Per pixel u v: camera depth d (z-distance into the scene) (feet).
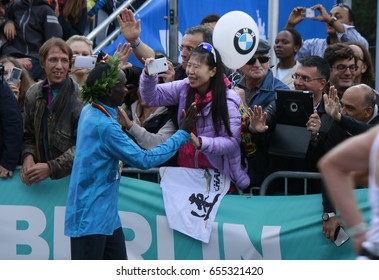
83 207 47.21
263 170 53.67
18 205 56.44
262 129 50.16
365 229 28.86
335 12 79.30
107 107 47.85
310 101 49.47
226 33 53.26
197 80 50.44
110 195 48.08
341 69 58.23
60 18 74.02
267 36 78.28
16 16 69.72
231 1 76.13
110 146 47.09
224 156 52.39
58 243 56.18
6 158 55.26
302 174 51.19
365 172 30.94
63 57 53.57
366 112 50.90
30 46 69.62
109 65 47.70
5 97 54.13
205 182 53.06
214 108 50.72
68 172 54.29
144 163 47.21
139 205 54.39
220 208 52.70
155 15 72.23
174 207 53.31
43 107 54.44
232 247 52.37
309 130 49.55
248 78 57.31
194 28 57.16
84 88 47.60
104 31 77.77
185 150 53.21
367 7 107.45
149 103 53.11
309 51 76.43
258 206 52.24
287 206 51.70
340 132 50.01
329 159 28.96
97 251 47.44
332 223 49.44
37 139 55.01
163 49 72.28
